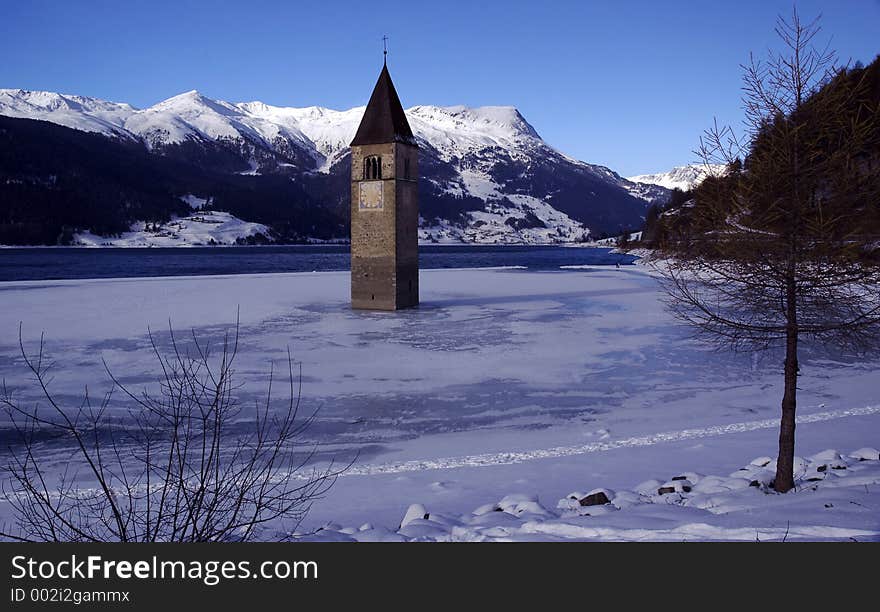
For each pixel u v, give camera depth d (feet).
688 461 61.82
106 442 74.02
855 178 42.01
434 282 317.42
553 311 199.52
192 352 128.98
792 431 46.85
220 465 64.59
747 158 45.75
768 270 45.80
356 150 200.64
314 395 97.40
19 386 100.89
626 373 112.78
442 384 104.68
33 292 247.70
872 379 104.63
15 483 59.06
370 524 42.91
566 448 69.51
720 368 116.37
